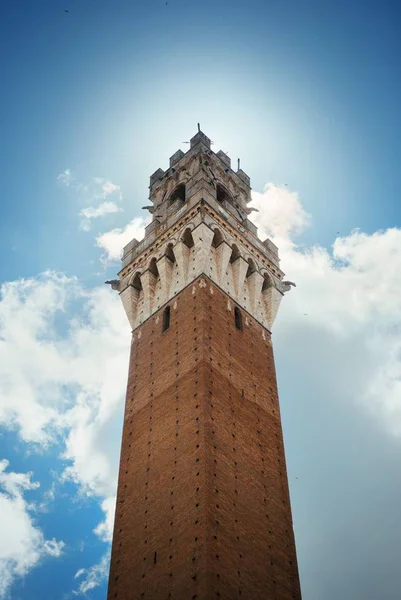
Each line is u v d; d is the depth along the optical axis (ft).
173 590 136.87
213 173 248.32
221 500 147.54
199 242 205.36
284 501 165.78
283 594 146.41
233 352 186.19
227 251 209.36
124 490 168.04
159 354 190.60
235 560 140.15
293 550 157.69
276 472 169.99
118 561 154.81
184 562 138.72
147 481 163.02
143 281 216.33
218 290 199.11
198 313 187.01
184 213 216.74
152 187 268.41
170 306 200.54
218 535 140.56
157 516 153.28
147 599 141.18
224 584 133.69
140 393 186.70
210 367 173.47
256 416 177.06
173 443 163.22
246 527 148.97
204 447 153.69
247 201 264.11
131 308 215.31
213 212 214.69
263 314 213.25
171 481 155.94
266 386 189.67
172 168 263.70
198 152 252.21
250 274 217.77
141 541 152.66
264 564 146.92
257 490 159.74
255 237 228.43
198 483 148.46
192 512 144.87
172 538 145.38
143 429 176.14
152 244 221.05
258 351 198.08
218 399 168.04
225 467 154.81
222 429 162.09
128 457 174.19
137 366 196.03
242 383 180.75
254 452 167.32
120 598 147.43
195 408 164.25
